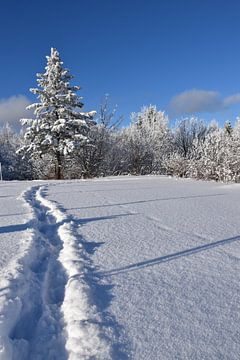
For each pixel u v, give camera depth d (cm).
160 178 1859
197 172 1708
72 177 3025
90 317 256
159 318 258
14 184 1497
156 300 288
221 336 234
